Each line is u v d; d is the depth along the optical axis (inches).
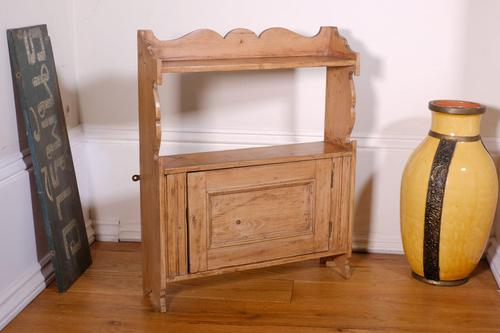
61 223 122.2
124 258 137.5
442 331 110.2
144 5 135.3
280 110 138.4
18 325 110.1
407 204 123.7
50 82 122.4
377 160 138.7
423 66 133.9
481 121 134.8
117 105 140.9
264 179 119.5
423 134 137.3
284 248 124.3
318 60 120.2
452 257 122.3
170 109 139.2
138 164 143.2
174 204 113.3
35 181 120.2
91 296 120.6
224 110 138.9
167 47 116.8
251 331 109.4
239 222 119.9
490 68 132.4
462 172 117.8
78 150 139.2
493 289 125.3
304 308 117.3
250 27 134.6
